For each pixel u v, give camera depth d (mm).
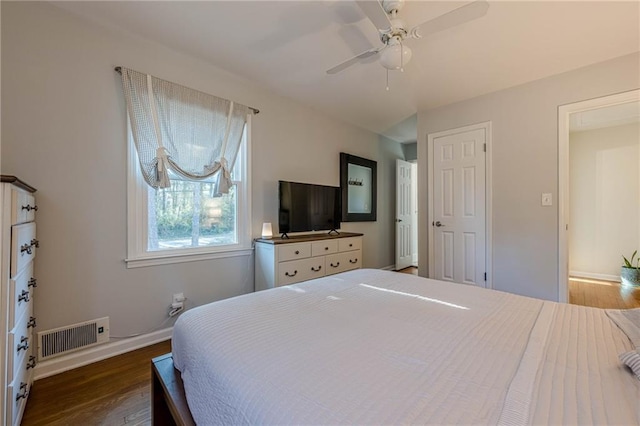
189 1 1808
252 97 2965
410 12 1861
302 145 3516
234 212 2867
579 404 618
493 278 3119
